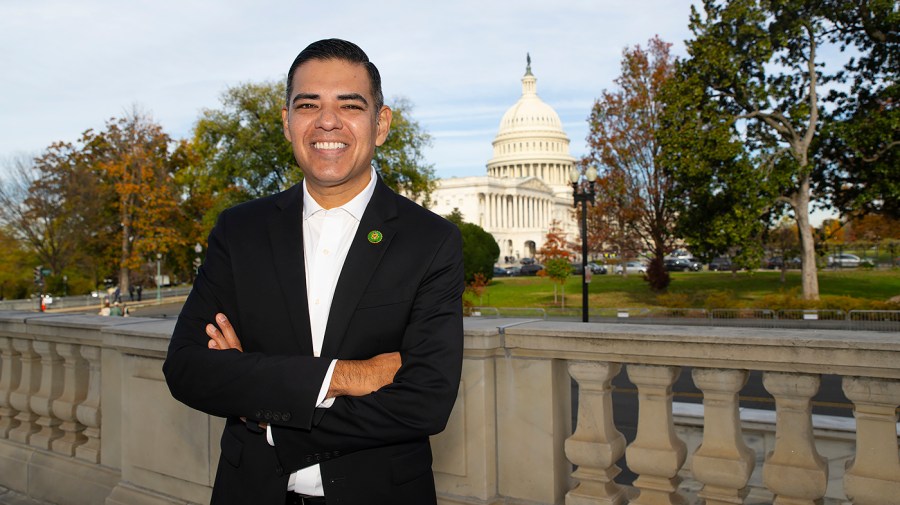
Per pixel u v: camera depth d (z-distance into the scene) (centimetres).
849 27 3438
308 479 230
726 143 3219
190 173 6275
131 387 488
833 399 1341
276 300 232
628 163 4450
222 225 255
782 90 3544
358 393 216
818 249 3941
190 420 451
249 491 228
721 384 338
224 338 237
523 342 377
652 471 357
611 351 356
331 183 233
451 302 231
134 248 5569
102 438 528
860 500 306
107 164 5566
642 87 4356
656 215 4447
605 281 6066
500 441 389
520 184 13525
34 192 5197
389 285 229
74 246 5331
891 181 3344
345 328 226
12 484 585
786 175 3316
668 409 360
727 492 340
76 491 528
